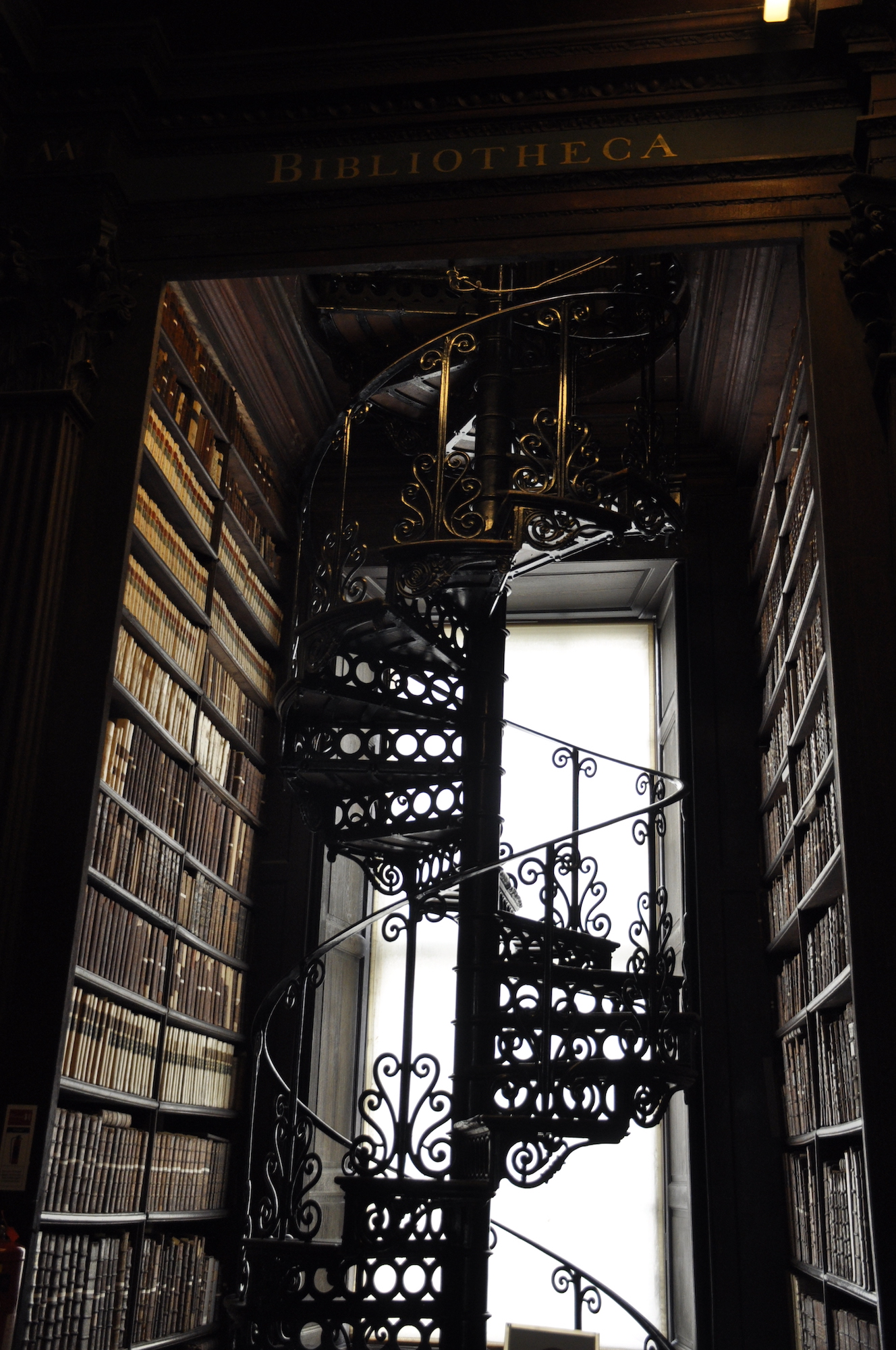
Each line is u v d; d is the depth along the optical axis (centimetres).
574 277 601
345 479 536
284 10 467
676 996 493
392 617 493
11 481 402
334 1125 673
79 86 455
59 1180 416
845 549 379
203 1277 549
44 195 444
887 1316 309
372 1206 520
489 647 541
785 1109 581
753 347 585
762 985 615
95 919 454
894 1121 325
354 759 526
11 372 419
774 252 512
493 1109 472
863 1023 334
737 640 679
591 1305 525
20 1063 352
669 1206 660
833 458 388
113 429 423
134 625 493
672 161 432
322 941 666
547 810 746
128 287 442
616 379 627
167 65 460
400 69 453
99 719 388
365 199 447
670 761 719
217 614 606
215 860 599
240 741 643
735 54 432
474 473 541
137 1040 490
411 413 627
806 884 528
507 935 512
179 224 451
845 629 370
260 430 685
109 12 462
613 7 457
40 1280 403
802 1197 539
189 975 557
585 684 772
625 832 738
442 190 444
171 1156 523
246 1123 616
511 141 446
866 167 414
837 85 432
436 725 535
